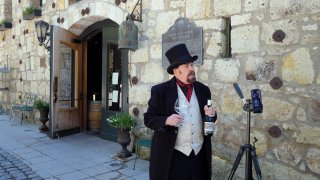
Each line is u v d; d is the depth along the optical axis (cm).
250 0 349
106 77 611
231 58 369
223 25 380
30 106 771
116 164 459
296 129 315
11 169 438
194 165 236
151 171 240
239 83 361
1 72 959
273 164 332
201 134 241
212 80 388
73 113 661
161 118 229
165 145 233
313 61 303
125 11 509
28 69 832
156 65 462
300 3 310
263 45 339
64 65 643
